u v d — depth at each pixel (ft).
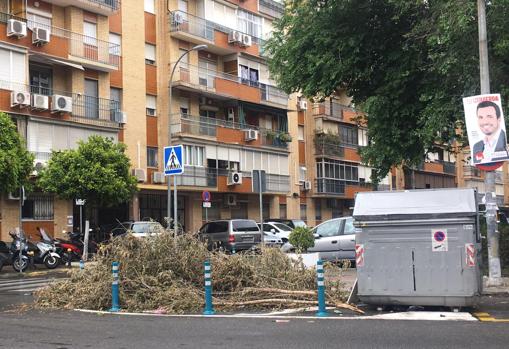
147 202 110.11
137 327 29.04
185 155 111.65
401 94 55.21
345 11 55.93
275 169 133.08
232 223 80.38
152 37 111.55
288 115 142.61
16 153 68.64
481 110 40.86
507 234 50.52
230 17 126.72
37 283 54.95
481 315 30.60
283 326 28.50
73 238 84.58
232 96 122.21
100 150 78.59
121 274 37.14
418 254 31.83
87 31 98.63
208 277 33.45
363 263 32.78
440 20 46.16
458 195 31.96
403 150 56.95
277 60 61.62
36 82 91.45
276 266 38.55
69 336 26.91
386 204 32.83
